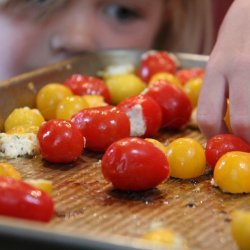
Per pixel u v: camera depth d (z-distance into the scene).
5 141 0.50
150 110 0.54
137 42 0.76
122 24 0.76
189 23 0.77
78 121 0.51
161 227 0.41
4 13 0.75
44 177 0.47
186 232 0.41
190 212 0.43
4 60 0.76
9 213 0.39
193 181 0.48
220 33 0.51
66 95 0.58
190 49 0.78
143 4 0.75
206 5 0.77
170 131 0.57
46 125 0.49
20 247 0.33
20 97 0.58
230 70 0.49
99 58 0.67
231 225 0.40
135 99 0.54
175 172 0.48
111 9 0.75
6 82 0.57
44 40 0.75
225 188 0.46
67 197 0.45
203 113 0.50
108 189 0.46
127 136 0.52
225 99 0.50
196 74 0.65
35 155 0.50
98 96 0.58
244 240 0.38
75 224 0.41
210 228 0.41
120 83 0.61
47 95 0.57
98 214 0.42
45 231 0.33
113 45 0.76
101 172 0.48
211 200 0.45
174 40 0.78
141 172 0.45
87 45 0.74
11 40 0.76
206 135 0.50
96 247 0.32
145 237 0.38
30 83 0.59
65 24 0.75
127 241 0.32
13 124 0.54
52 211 0.40
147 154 0.45
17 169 0.48
